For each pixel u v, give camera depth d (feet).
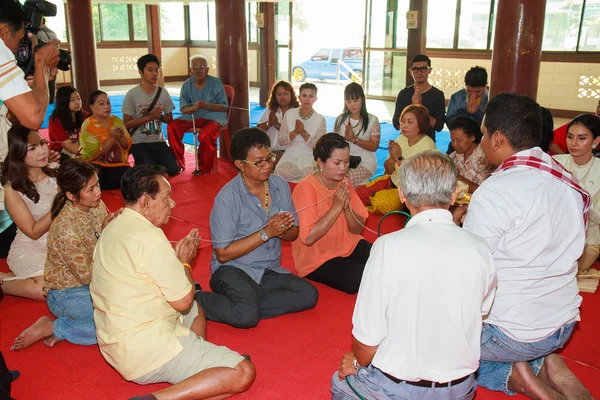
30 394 8.69
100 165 19.72
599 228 12.55
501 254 7.30
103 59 54.49
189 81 23.17
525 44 16.75
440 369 6.14
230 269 10.93
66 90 20.01
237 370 8.12
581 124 12.21
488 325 7.66
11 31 7.84
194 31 58.23
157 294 8.05
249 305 10.39
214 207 10.79
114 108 41.86
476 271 5.96
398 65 43.62
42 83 8.32
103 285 7.97
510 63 16.98
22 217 11.34
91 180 9.62
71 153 20.03
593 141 12.25
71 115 20.18
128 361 7.98
